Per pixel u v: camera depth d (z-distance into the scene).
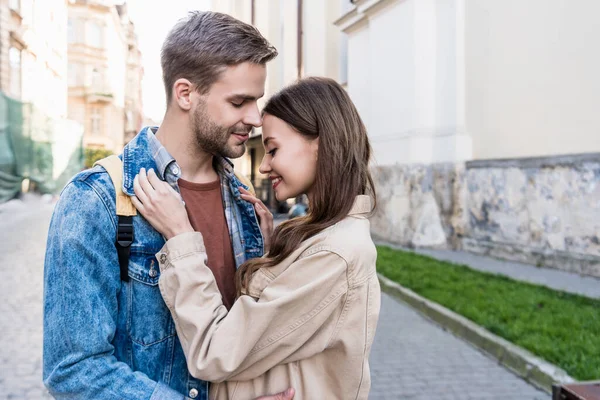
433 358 4.34
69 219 1.08
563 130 7.73
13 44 19.62
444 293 6.09
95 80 49.44
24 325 5.18
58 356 1.04
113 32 50.72
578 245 7.43
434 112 10.56
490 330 4.67
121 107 54.31
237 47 1.16
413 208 10.60
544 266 8.05
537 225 8.21
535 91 8.25
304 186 1.31
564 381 3.47
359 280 1.17
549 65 7.93
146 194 1.16
